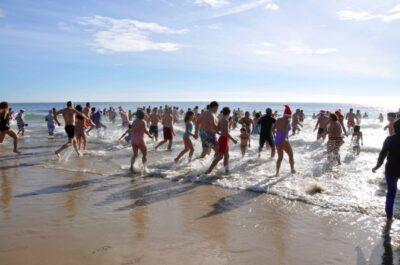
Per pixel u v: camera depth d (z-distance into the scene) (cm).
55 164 1084
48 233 516
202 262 432
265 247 477
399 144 569
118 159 1184
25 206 645
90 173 946
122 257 441
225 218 591
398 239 502
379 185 814
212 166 944
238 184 819
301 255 454
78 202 673
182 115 4381
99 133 2133
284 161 1150
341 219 584
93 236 507
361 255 454
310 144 1675
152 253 454
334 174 945
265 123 1193
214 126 948
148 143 1642
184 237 508
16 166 1045
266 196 725
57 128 2705
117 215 600
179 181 857
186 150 1098
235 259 441
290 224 563
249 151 1394
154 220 578
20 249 461
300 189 772
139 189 778
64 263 423
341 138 1130
